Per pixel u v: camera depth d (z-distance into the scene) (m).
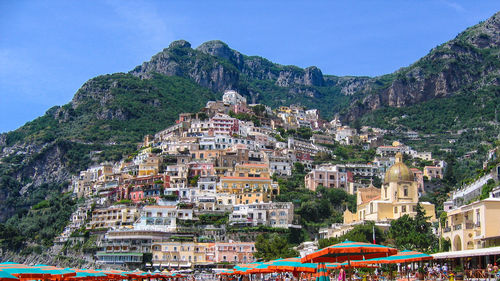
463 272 114.56
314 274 134.75
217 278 197.25
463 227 147.62
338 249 89.19
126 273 146.12
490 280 105.81
